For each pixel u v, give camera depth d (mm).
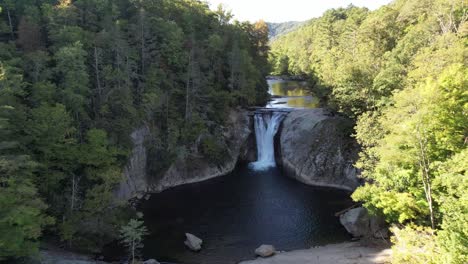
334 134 49156
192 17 65250
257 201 42906
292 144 53281
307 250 31234
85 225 31109
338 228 35781
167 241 33531
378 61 43406
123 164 41875
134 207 41281
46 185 31531
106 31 48125
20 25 42500
